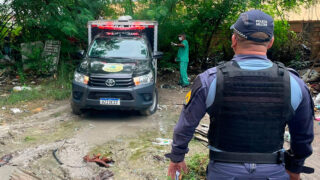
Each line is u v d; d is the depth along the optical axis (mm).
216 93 1604
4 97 7473
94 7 9812
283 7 11352
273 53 12203
